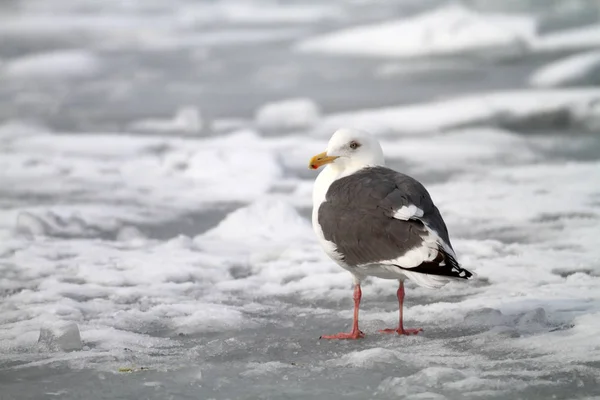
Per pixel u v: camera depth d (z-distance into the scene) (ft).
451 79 108.78
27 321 28.73
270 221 41.98
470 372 23.17
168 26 190.90
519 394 21.45
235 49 147.54
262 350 26.13
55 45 154.20
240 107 91.45
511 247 37.63
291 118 80.38
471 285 32.63
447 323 28.43
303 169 58.54
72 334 26.45
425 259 24.58
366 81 109.40
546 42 131.44
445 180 54.08
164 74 121.19
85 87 108.78
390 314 29.73
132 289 32.63
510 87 98.37
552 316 28.07
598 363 23.44
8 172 57.31
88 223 43.52
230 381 23.24
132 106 92.94
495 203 46.14
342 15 203.82
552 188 49.85
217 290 32.91
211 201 49.16
